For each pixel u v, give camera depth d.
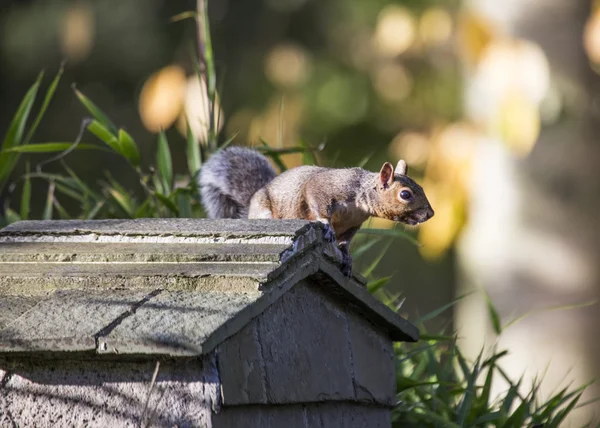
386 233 7.76
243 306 5.33
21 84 23.86
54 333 5.20
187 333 5.10
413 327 6.77
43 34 23.73
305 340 6.02
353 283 6.35
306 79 22.66
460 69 21.66
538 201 14.12
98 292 5.61
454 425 7.10
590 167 13.99
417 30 17.48
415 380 7.69
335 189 7.31
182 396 5.32
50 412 5.48
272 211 7.49
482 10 14.31
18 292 5.72
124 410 5.39
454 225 13.95
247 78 23.06
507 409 7.52
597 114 13.96
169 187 8.68
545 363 13.94
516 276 14.20
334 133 22.56
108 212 8.77
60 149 8.45
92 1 24.03
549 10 13.95
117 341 5.10
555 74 13.90
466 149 14.14
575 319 13.95
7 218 8.83
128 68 23.69
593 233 13.94
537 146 14.08
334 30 23.55
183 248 5.85
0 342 5.22
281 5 23.77
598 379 13.86
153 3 23.97
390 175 7.42
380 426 6.70
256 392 5.53
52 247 6.03
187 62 22.67
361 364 6.48
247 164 8.05
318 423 6.11
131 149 8.36
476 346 14.67
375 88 22.08
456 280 24.55
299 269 5.85
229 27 23.70
